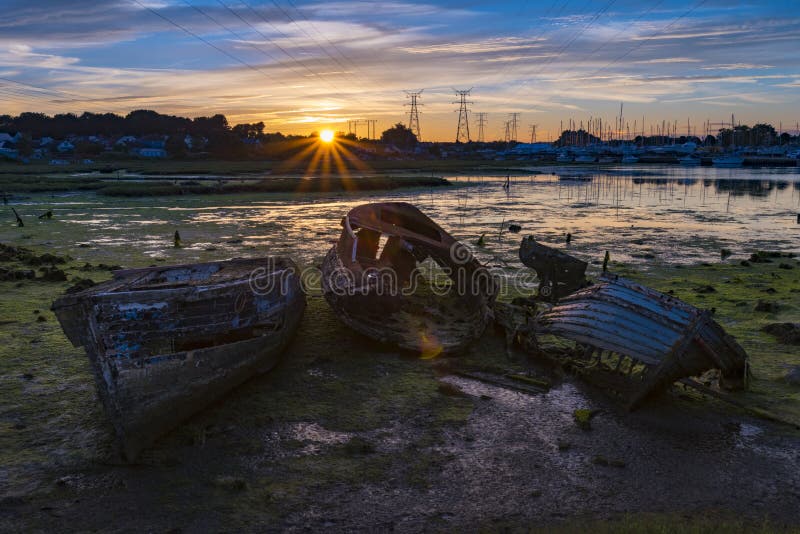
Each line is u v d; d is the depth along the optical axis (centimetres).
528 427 794
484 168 10700
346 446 727
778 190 5566
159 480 651
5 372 952
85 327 705
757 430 789
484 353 1095
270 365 958
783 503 622
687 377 851
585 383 948
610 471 684
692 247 2283
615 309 883
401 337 1099
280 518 585
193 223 2944
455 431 780
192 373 758
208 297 863
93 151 14812
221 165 10212
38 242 2333
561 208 3884
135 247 2211
